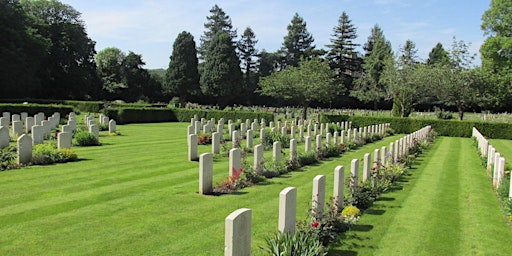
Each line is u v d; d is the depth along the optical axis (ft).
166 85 227.40
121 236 26.94
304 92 160.25
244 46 277.44
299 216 32.81
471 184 48.91
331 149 69.92
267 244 24.27
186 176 46.47
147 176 45.91
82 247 24.94
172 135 96.48
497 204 39.50
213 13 277.03
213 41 219.20
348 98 252.62
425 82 150.20
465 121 124.67
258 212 33.35
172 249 25.09
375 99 231.30
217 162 57.31
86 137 70.85
